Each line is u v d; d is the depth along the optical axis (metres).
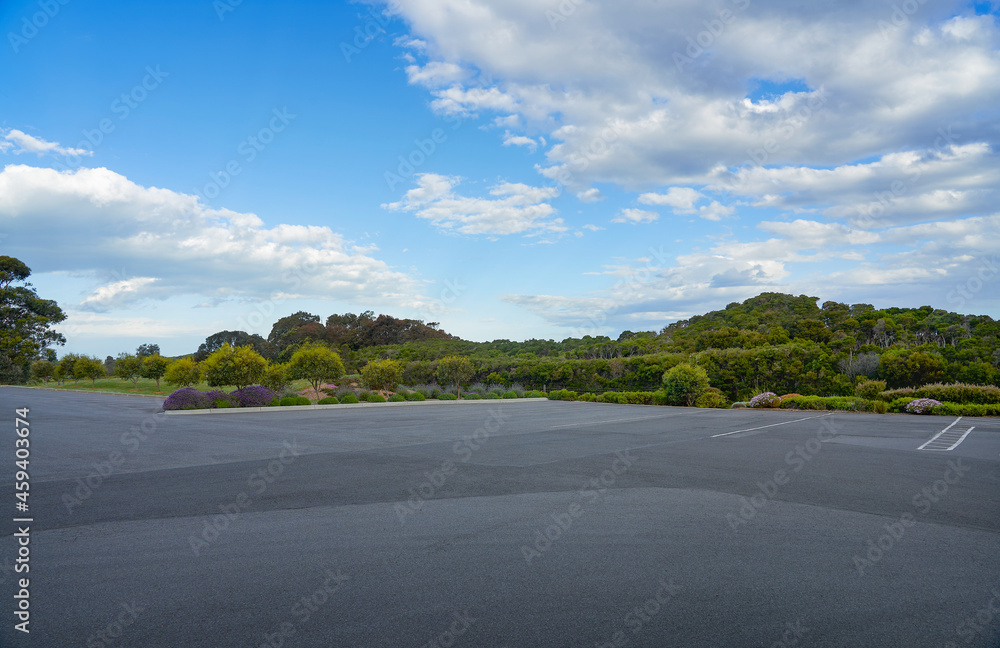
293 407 23.42
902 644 3.33
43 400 27.59
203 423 16.58
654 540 5.27
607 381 33.69
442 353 47.16
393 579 4.28
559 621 3.60
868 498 7.01
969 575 4.43
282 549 4.96
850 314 38.72
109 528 5.57
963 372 24.09
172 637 3.36
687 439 13.20
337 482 7.89
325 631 3.45
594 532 5.52
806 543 5.20
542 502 6.75
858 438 13.37
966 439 13.13
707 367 30.39
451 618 3.63
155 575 4.34
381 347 54.75
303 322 62.12
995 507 6.58
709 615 3.70
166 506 6.46
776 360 28.44
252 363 24.58
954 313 32.56
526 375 37.53
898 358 25.84
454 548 5.01
